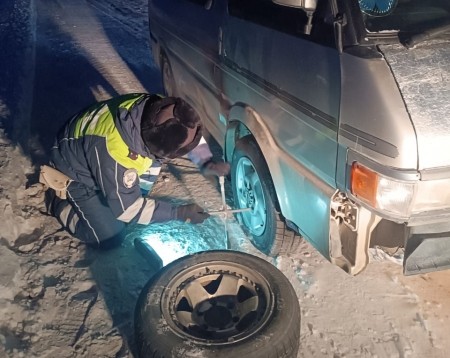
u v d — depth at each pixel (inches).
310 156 95.2
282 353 87.3
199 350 85.5
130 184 108.3
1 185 149.3
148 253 123.8
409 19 86.8
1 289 108.7
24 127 205.2
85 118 114.0
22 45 339.6
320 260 122.7
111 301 112.6
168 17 178.1
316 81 90.0
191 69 159.5
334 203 91.1
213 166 125.8
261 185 116.7
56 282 118.0
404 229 86.9
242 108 118.6
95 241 127.0
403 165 75.9
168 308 94.3
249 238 132.7
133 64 295.3
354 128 81.5
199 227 138.5
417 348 98.6
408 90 77.7
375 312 107.3
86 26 403.5
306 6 90.0
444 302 108.7
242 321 96.6
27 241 132.8
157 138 95.1
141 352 89.8
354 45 83.4
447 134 76.0
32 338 102.0
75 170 119.6
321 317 106.9
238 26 118.1
